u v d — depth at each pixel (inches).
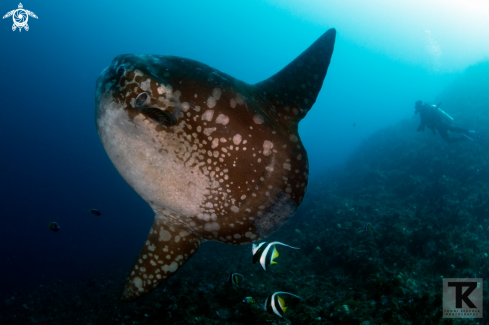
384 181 576.4
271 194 70.3
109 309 356.5
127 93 68.6
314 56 86.5
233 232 73.3
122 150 70.2
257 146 68.8
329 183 825.5
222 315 212.2
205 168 68.0
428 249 258.7
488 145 525.3
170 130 66.7
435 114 468.1
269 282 286.5
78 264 797.9
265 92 77.2
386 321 165.2
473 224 316.8
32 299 479.5
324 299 229.8
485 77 893.2
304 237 420.8
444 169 501.0
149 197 74.1
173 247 80.1
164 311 217.8
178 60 73.2
